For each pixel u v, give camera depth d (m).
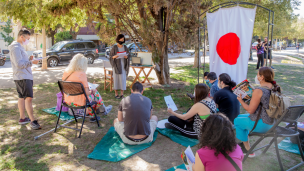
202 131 1.93
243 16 5.10
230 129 1.83
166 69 8.38
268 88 2.95
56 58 14.48
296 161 3.32
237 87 3.12
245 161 3.35
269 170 3.10
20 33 4.24
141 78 9.73
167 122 4.68
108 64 7.41
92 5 7.27
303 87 8.09
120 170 3.10
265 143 3.92
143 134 3.64
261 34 18.31
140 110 3.58
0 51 15.21
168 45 8.01
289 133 2.99
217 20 5.38
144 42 7.19
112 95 7.00
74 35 24.84
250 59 18.31
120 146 3.74
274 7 12.48
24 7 8.49
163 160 3.37
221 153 1.81
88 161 3.31
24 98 4.37
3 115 5.09
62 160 3.32
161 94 7.10
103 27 8.26
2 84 8.34
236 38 5.21
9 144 3.77
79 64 4.11
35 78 9.59
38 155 3.45
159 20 7.57
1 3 8.33
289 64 15.04
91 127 4.55
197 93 3.61
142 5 6.57
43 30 11.62
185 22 6.98
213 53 5.56
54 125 4.62
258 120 3.03
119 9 6.82
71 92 4.11
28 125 4.58
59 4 7.76
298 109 2.92
